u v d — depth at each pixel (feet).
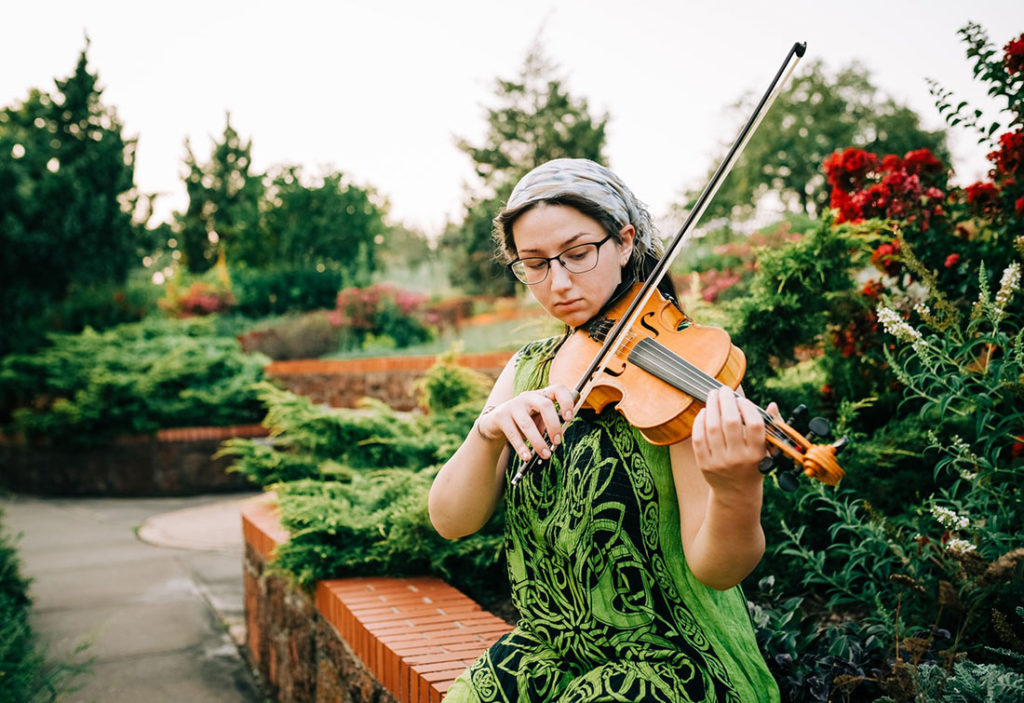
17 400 38.29
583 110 50.06
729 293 15.15
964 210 10.55
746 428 3.79
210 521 26.25
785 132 73.97
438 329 43.83
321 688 10.46
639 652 4.60
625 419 4.81
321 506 11.01
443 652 7.79
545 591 5.05
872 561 8.28
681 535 4.60
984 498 7.06
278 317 50.67
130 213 59.67
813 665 6.63
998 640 6.47
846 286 10.36
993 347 8.18
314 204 60.44
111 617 16.10
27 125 59.72
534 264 5.09
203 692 12.78
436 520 5.32
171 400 34.12
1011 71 9.32
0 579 14.88
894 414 10.36
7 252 53.26
